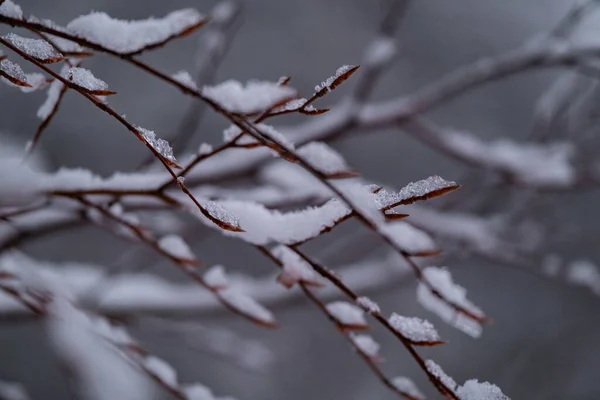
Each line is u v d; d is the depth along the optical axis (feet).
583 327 11.78
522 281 11.93
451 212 5.12
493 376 11.76
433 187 2.27
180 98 10.52
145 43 2.35
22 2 9.57
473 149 4.57
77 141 10.08
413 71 11.75
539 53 4.14
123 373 2.73
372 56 3.95
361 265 5.04
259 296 4.41
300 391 10.98
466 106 11.74
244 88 2.36
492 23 12.34
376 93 11.33
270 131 2.36
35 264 3.18
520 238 5.23
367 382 11.28
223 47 3.91
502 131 11.80
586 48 4.06
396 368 11.30
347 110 4.03
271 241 2.46
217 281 2.60
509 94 11.98
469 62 11.93
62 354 2.69
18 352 8.61
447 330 11.78
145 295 4.29
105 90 2.25
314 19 12.02
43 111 2.48
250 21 11.46
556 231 5.32
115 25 2.35
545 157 4.89
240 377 10.56
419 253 2.46
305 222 2.39
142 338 7.42
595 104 5.01
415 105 4.17
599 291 5.16
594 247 6.51
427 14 12.00
